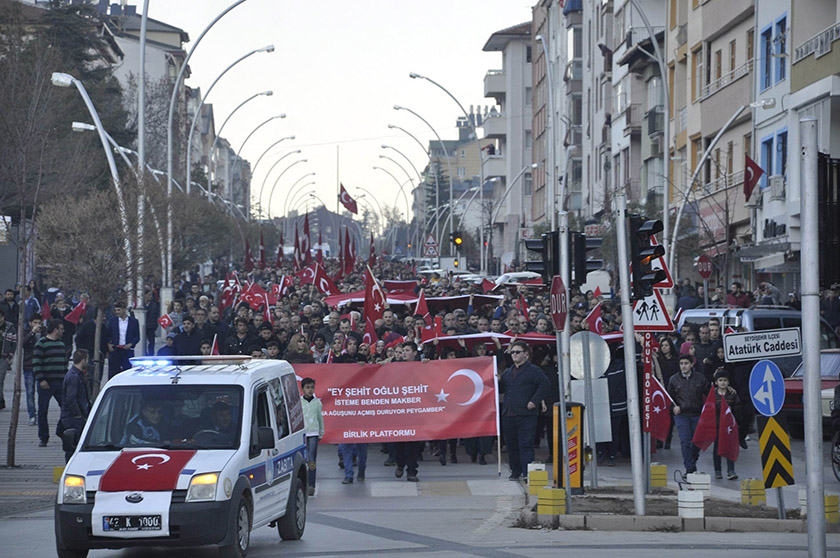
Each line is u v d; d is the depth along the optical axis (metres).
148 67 149.00
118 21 150.25
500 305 41.75
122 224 31.95
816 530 14.08
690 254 61.88
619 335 27.02
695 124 68.94
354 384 24.59
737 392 28.72
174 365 17.45
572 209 111.50
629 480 23.91
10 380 42.94
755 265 54.81
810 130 14.37
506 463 27.11
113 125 84.50
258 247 132.25
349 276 71.31
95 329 32.75
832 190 21.52
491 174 159.12
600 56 97.75
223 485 14.98
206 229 74.94
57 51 56.50
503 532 18.47
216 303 55.72
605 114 92.00
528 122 153.00
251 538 18.02
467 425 24.67
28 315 40.50
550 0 128.38
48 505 21.31
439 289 52.25
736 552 16.47
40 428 28.23
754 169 53.84
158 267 36.16
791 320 35.22
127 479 14.88
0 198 38.94
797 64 50.19
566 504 19.44
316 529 18.80
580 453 21.08
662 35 76.94
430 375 24.80
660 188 76.56
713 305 48.50
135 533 14.64
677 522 18.81
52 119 44.31
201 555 16.34
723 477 24.61
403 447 25.00
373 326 32.53
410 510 20.84
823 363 30.72
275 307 41.47
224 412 16.16
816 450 14.15
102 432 16.06
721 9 62.78
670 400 24.12
